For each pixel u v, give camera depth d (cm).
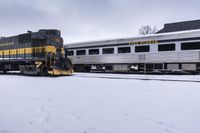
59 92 973
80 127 492
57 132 462
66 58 2109
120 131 464
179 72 2081
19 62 2173
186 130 466
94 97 846
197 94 921
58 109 655
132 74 2205
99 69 2536
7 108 670
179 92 978
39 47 2094
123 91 1003
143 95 893
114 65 2400
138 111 627
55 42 2100
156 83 1350
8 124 516
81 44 2630
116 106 691
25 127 495
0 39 2484
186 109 647
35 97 850
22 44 2238
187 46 1955
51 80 1545
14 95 897
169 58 2044
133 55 2247
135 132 457
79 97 846
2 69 2350
